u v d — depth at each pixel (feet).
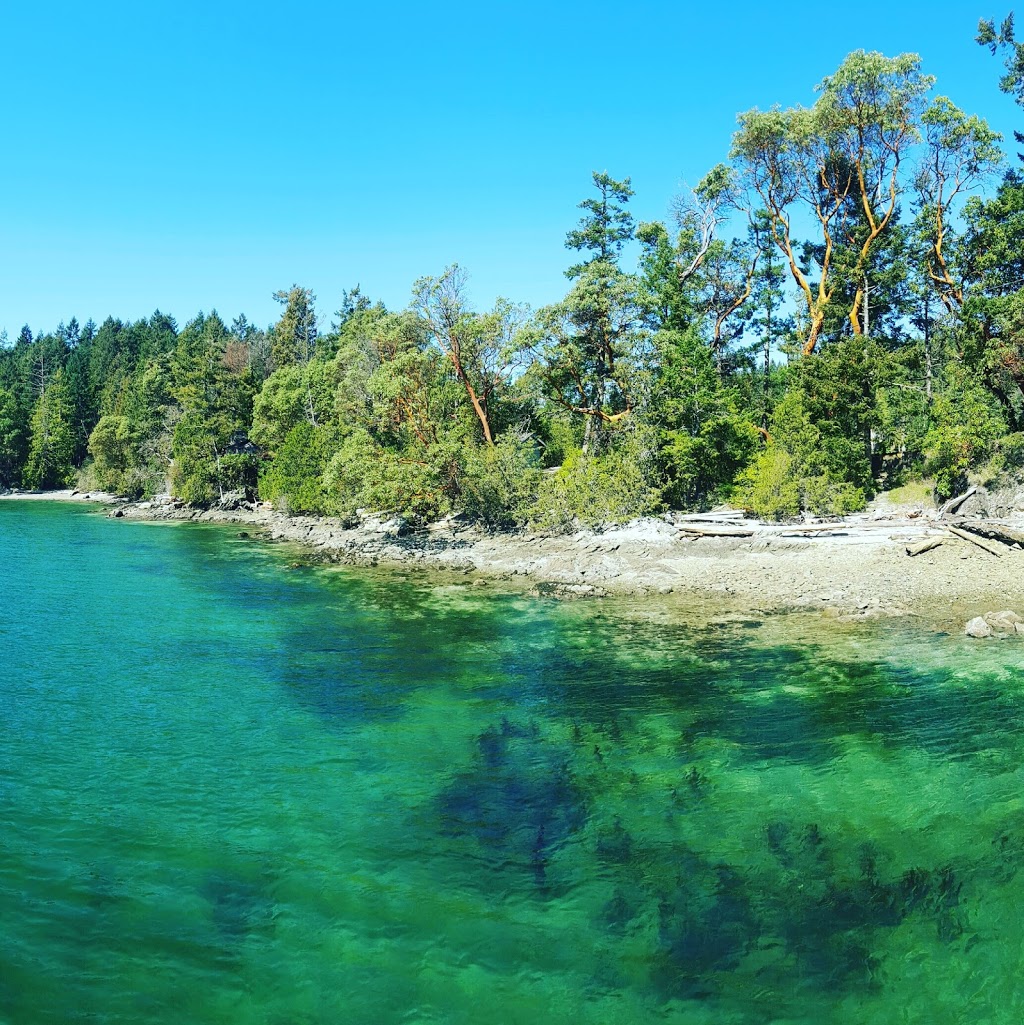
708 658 61.62
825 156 150.00
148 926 28.27
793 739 44.91
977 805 36.68
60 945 27.12
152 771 41.24
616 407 151.02
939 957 26.35
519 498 135.13
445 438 138.82
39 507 246.68
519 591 92.48
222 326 456.45
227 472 225.35
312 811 36.94
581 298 134.31
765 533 106.32
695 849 33.22
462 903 29.63
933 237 143.23
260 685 56.24
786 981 25.30
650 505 121.80
